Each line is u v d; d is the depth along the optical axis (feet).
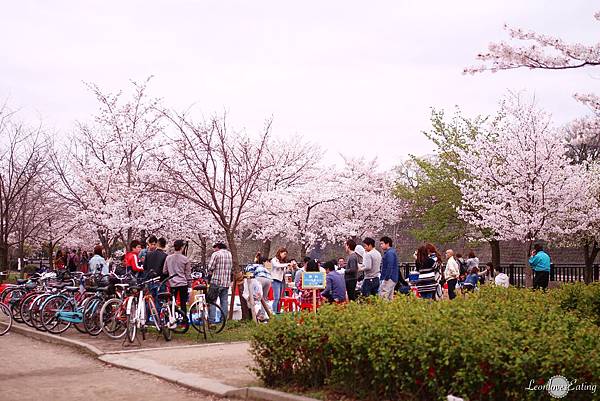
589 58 35.40
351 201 125.18
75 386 29.32
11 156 91.71
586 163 103.14
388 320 23.48
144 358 36.11
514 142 87.30
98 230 87.20
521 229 84.02
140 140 83.92
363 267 46.83
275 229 109.19
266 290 51.16
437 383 20.97
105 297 46.98
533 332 20.56
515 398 19.13
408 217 133.69
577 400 18.29
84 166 88.53
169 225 86.07
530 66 36.70
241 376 30.30
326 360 24.68
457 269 62.13
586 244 99.30
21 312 51.55
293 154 116.47
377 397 22.77
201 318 45.32
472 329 21.11
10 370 33.81
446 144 112.98
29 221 99.35
